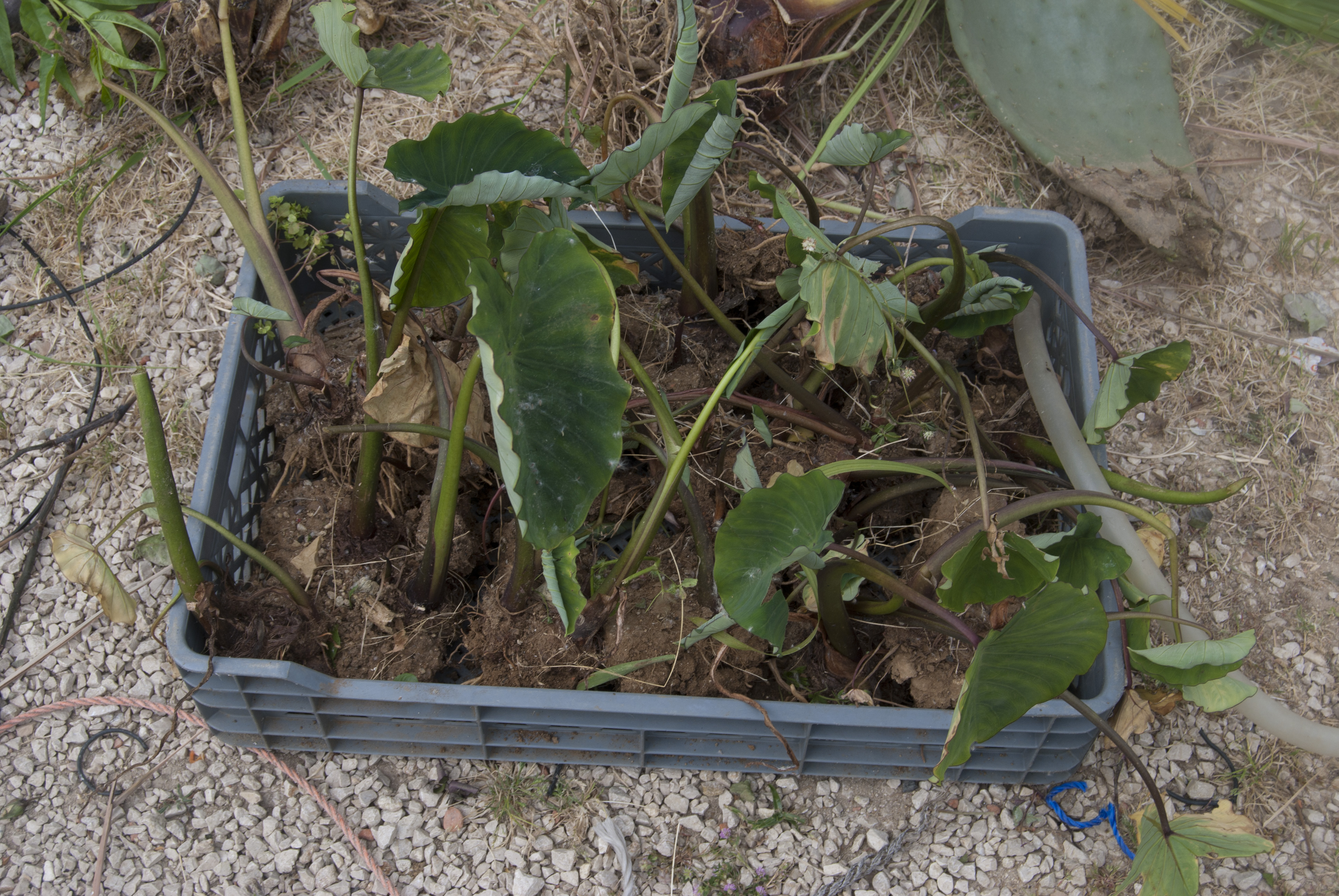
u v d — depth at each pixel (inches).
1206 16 82.0
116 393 69.5
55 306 71.3
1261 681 63.7
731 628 55.6
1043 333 67.0
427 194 49.4
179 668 51.6
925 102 79.4
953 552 47.9
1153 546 63.4
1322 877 58.2
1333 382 73.2
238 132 60.8
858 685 58.4
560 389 41.9
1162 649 46.8
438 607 59.1
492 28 79.0
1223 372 73.1
